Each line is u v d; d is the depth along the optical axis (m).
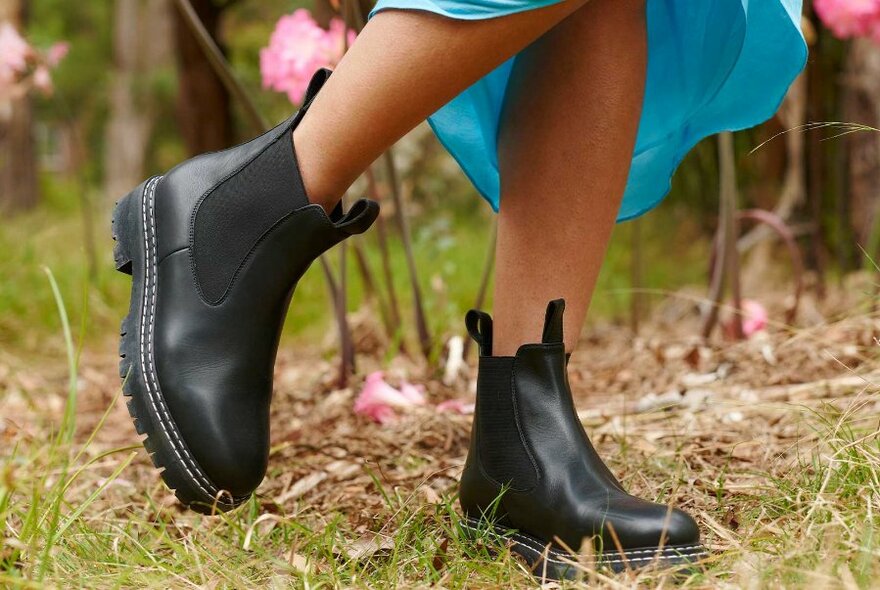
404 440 2.09
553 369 1.32
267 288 1.29
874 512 1.29
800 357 2.69
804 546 1.19
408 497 1.57
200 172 1.34
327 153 1.24
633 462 1.78
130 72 16.66
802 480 1.49
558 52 1.31
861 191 4.30
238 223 1.29
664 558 1.19
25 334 3.88
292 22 2.63
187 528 1.58
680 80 1.53
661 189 1.70
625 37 1.31
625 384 2.80
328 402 2.54
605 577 1.15
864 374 2.20
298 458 2.01
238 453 1.28
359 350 3.13
